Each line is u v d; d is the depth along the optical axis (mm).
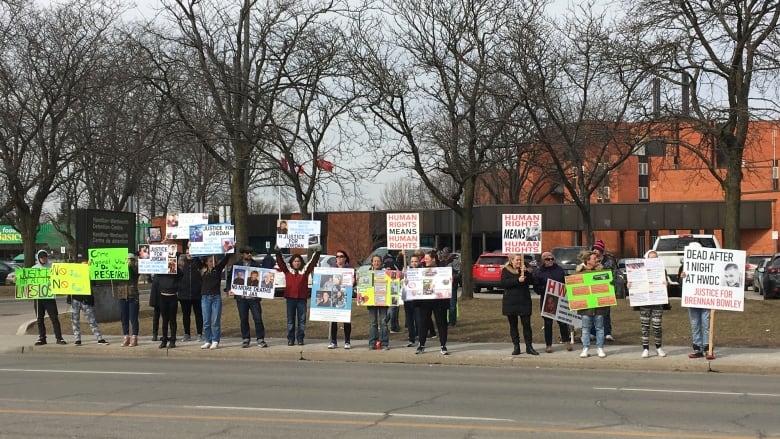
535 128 22625
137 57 22469
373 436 7598
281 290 26828
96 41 27531
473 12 20391
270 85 20484
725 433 7816
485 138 21828
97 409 9195
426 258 15375
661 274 13875
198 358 15484
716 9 18328
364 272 15445
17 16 28984
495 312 20391
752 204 44844
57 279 16656
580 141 22047
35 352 16594
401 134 22219
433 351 15047
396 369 13555
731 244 20031
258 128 19875
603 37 19453
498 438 7508
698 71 19516
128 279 16453
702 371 13227
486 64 20641
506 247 14539
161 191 51344
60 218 51500
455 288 18391
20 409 9211
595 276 14008
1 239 70000
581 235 48875
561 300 14656
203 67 19453
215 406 9406
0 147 30703
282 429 7941
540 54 19828
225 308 22188
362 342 16719
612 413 8961
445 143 23031
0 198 36906
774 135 48688
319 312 15578
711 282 13609
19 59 27531
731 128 19594
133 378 12156
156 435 7656
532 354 14492
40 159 30172
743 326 17203
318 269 15695
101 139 26703
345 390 10820
